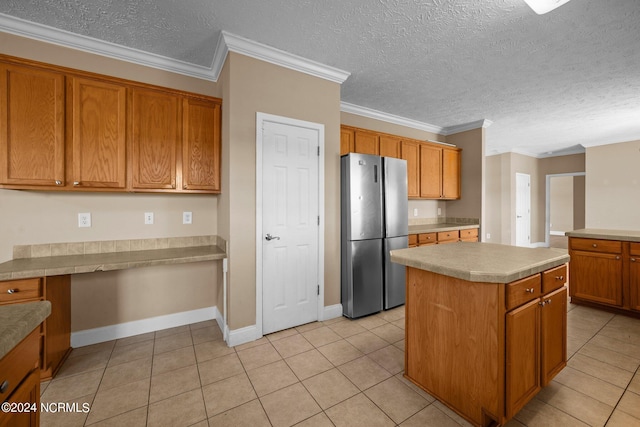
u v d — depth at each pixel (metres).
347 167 2.82
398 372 1.92
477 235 4.44
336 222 2.87
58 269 1.80
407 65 2.66
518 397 1.41
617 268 2.82
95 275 2.34
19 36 2.07
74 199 2.26
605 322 2.68
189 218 2.70
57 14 1.94
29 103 1.88
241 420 1.50
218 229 2.73
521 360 1.42
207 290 2.82
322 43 2.31
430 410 1.56
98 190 2.09
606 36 2.20
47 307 0.95
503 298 1.35
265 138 2.44
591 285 3.01
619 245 2.81
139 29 2.12
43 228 2.16
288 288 2.59
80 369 1.96
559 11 1.91
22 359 0.83
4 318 0.83
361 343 2.32
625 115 4.08
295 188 2.61
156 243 2.56
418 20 2.02
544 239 7.23
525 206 6.93
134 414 1.53
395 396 1.68
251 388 1.75
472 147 4.54
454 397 1.53
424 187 4.21
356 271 2.81
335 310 2.85
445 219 4.94
